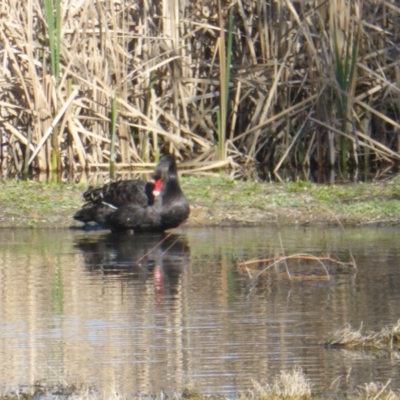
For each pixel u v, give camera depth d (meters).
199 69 44.66
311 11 42.44
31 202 31.72
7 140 43.25
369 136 44.12
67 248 27.03
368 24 42.34
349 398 13.84
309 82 43.59
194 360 15.87
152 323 18.39
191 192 32.81
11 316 19.02
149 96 42.81
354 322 18.33
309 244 27.03
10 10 41.66
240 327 18.02
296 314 19.03
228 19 44.38
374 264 24.17
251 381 14.66
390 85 41.66
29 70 41.25
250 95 44.59
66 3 42.28
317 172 41.84
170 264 24.55
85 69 42.03
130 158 42.91
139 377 15.02
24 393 14.29
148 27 43.25
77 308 19.67
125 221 29.41
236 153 43.06
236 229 29.91
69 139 41.59
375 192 33.25
